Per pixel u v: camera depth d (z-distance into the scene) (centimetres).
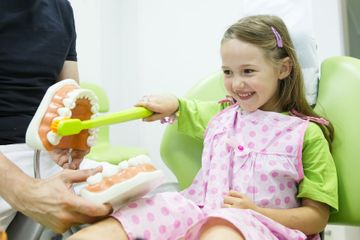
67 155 63
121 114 64
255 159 70
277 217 63
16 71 81
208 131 81
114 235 53
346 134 71
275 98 77
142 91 198
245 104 74
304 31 87
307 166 70
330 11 126
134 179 52
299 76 76
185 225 61
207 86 91
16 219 79
